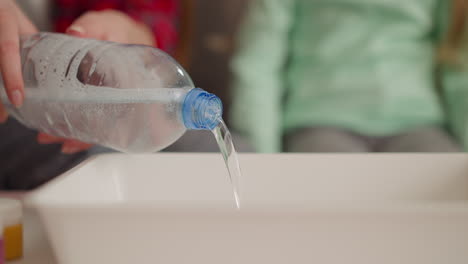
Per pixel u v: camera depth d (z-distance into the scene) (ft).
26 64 1.99
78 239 1.40
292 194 1.99
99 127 1.87
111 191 1.90
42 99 1.94
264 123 4.33
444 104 4.49
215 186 1.98
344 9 4.61
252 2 4.85
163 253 1.39
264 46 4.64
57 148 2.58
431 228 1.35
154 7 5.06
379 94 4.26
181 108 1.69
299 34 4.73
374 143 4.12
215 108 1.72
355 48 4.48
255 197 1.99
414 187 2.00
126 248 1.40
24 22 2.24
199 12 6.15
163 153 1.99
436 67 4.64
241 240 1.36
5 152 2.58
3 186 2.55
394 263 1.38
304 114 4.33
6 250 1.63
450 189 2.00
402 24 4.52
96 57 1.85
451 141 3.91
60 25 4.98
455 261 1.38
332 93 4.36
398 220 1.33
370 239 1.36
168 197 1.98
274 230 1.35
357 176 2.00
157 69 1.78
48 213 1.37
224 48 6.10
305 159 2.00
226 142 1.78
